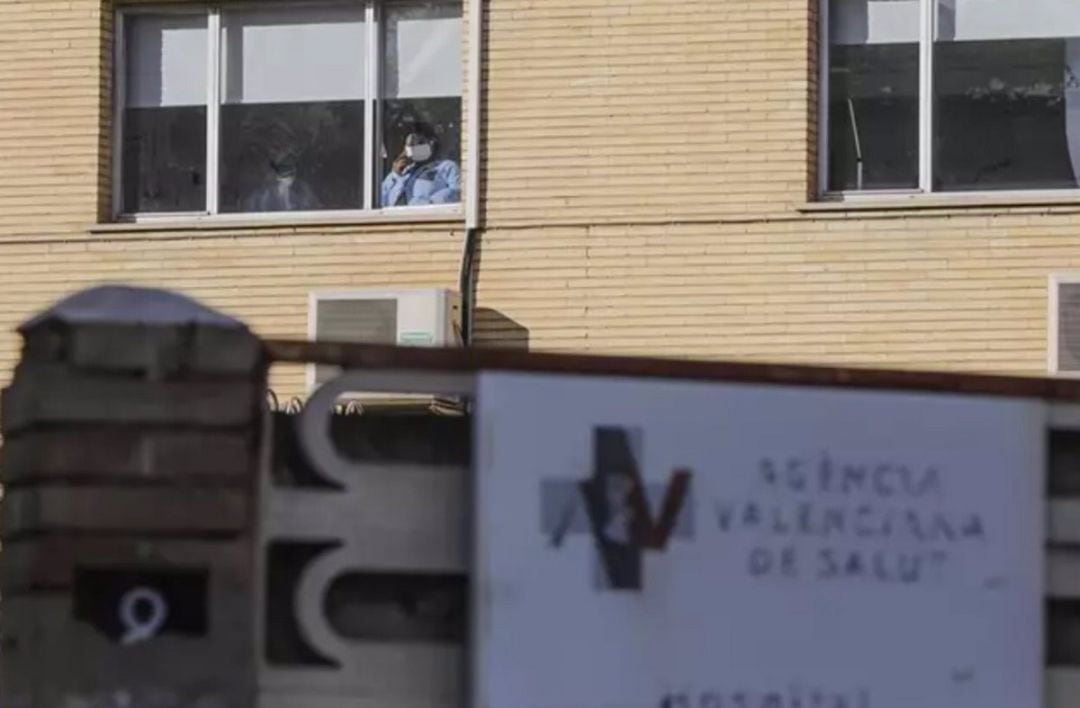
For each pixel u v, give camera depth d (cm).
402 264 2564
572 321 2505
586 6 2519
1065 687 1080
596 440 1041
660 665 1037
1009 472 1077
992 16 2477
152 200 2650
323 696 1047
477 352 1049
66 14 2638
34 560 1026
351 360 1052
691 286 2481
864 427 1067
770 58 2477
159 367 1037
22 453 1039
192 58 2652
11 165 2639
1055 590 1085
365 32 2619
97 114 2628
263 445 1045
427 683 1057
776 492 1055
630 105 2505
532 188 2522
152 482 1030
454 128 2597
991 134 2472
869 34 2494
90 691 1022
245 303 2595
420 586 1067
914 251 2444
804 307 2458
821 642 1052
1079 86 2458
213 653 1026
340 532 1052
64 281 2625
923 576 1065
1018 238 2428
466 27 2558
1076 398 1089
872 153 2489
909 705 1055
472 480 1045
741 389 1057
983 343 2427
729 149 2481
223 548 1028
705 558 1046
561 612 1030
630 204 2500
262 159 2638
